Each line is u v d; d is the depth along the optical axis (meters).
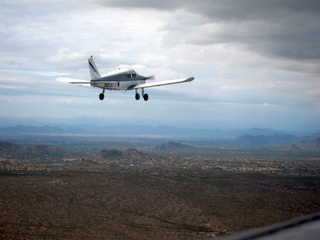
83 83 65.06
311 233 13.26
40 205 152.38
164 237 115.56
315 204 179.88
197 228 131.75
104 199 170.88
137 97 64.94
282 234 13.09
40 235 111.19
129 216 145.50
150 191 190.62
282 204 177.12
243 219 147.38
